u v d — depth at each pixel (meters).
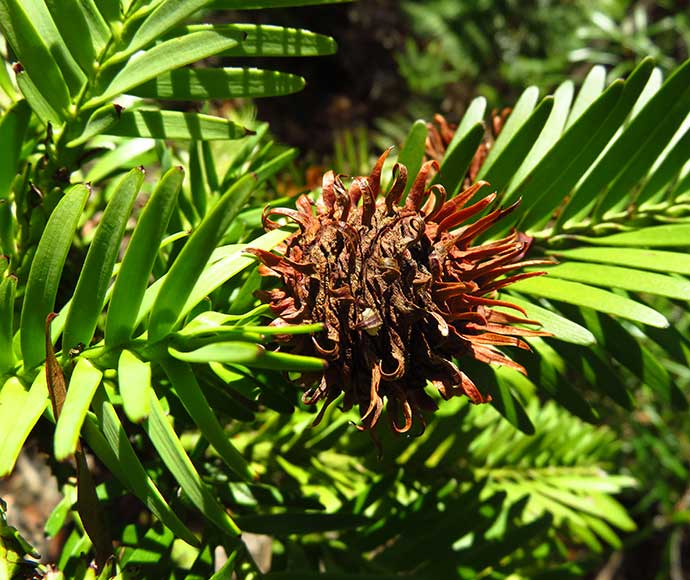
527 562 0.38
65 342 0.23
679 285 0.26
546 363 0.28
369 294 0.23
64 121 0.27
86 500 0.23
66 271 0.31
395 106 0.75
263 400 0.27
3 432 0.21
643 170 0.29
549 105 0.26
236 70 0.26
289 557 0.32
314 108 0.73
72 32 0.25
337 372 0.23
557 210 0.32
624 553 0.78
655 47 0.78
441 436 0.35
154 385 0.26
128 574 0.25
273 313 0.23
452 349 0.23
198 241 0.21
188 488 0.21
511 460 0.40
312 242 0.23
